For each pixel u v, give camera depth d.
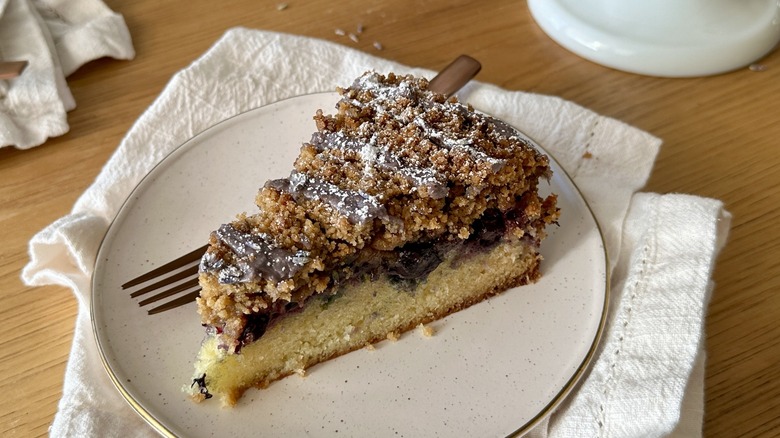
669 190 0.23
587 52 0.27
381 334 0.20
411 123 0.20
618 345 0.18
